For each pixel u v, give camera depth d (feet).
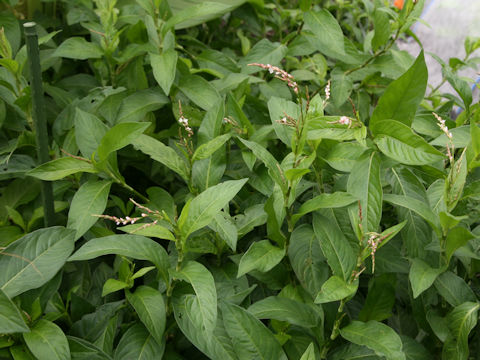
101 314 2.54
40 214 2.99
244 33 4.77
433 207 2.59
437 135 2.89
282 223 2.74
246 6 4.19
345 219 2.70
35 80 2.45
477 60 3.79
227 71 3.72
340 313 2.41
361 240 2.33
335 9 5.01
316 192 2.88
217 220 2.55
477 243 2.69
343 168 2.57
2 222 3.07
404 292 2.86
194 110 3.16
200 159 2.75
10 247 2.31
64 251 2.35
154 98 3.20
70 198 3.11
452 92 4.29
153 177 3.42
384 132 2.44
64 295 2.83
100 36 3.53
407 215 2.64
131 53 3.22
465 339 2.42
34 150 3.24
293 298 2.61
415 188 2.67
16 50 3.52
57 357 2.19
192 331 2.36
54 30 4.14
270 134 3.14
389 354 2.26
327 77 4.12
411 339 2.60
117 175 2.80
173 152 2.80
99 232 2.85
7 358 2.32
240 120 2.98
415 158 2.36
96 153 2.77
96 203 2.66
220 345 2.38
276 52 3.64
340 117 2.43
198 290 2.25
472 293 2.53
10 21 3.52
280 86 3.59
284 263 2.79
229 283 2.70
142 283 2.96
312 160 2.51
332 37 3.38
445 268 2.48
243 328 2.37
